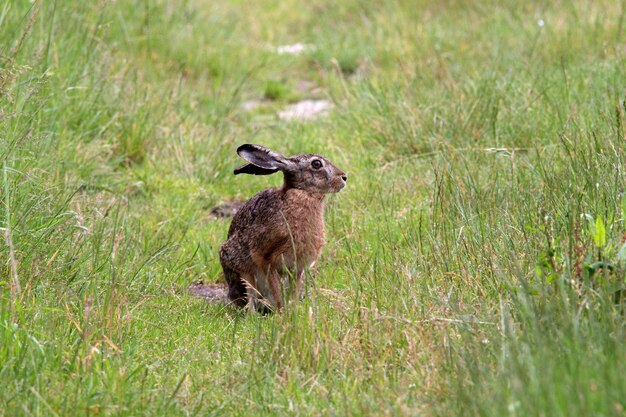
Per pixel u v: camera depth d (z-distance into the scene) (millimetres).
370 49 46969
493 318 18469
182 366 19078
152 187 31312
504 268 20672
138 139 33688
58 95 31625
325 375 18188
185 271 24875
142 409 16875
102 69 35188
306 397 17344
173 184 31531
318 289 21000
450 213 24375
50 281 21594
